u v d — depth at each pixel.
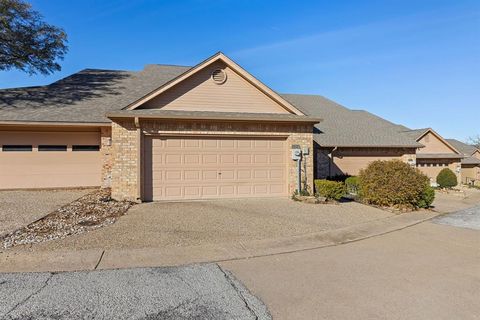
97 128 14.70
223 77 13.06
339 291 4.51
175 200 11.99
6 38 16.91
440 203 15.14
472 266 5.64
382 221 9.50
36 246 6.16
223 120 12.23
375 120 22.81
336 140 18.00
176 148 12.09
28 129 14.33
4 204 10.57
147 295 4.26
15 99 15.32
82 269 5.15
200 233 7.50
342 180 16.59
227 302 4.11
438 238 7.71
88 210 9.64
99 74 18.89
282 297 4.29
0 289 4.34
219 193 12.52
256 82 13.16
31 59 18.14
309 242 7.06
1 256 5.58
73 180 14.76
